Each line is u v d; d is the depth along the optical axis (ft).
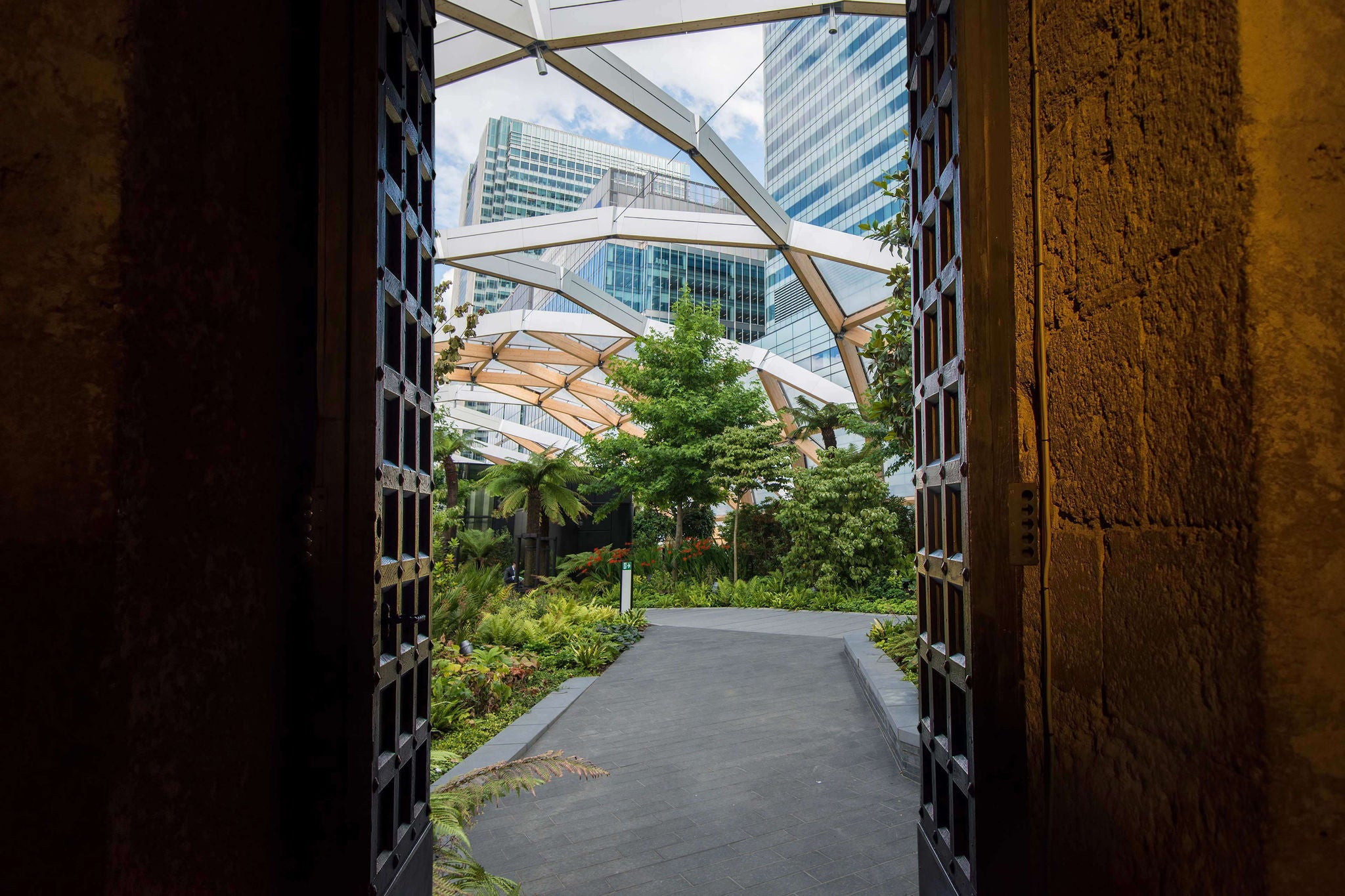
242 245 5.16
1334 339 4.00
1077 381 5.90
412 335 8.34
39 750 3.67
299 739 5.85
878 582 52.01
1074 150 5.95
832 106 198.08
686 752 18.53
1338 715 3.85
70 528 3.73
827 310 76.28
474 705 22.22
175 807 4.25
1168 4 4.76
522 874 11.88
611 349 106.52
